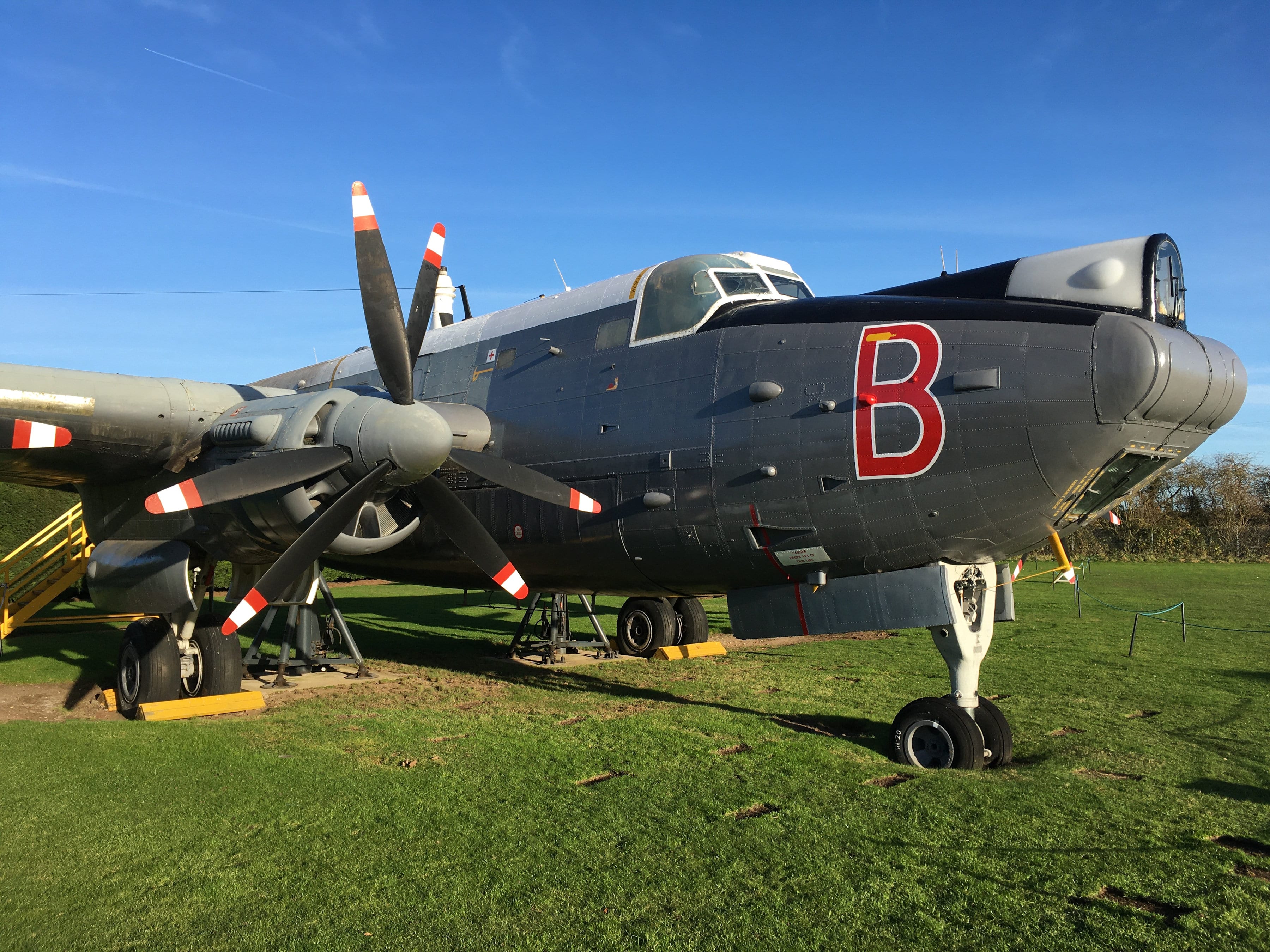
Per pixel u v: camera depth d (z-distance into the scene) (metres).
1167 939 4.07
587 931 4.07
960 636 7.11
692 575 8.46
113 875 4.62
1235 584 26.89
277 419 8.09
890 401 6.96
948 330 6.94
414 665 12.28
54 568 15.77
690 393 8.16
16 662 11.88
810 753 7.29
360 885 4.54
